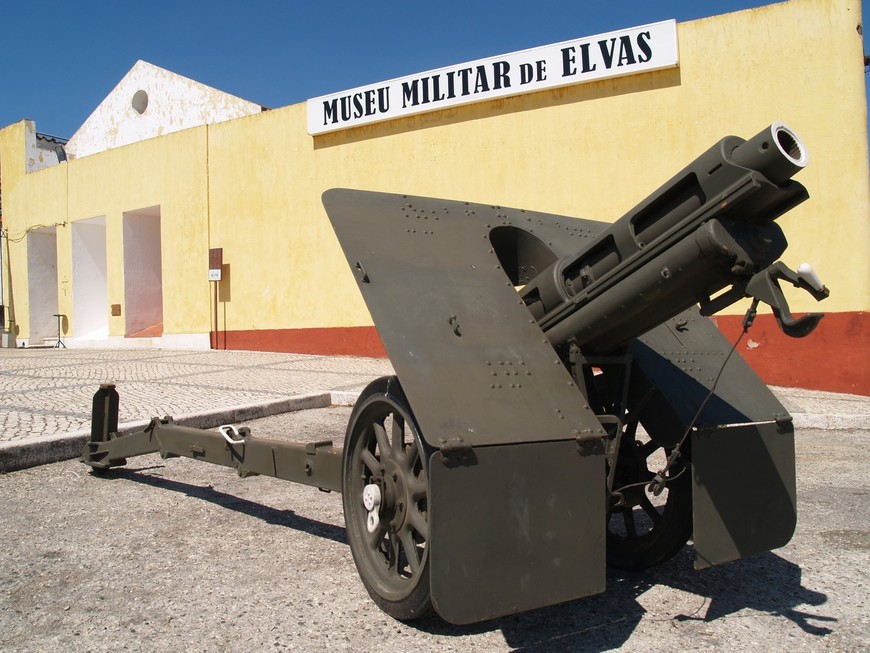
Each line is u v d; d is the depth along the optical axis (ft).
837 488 17.42
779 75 35.01
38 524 14.12
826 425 26.22
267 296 52.47
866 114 33.42
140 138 68.64
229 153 54.13
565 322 10.27
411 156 45.75
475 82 42.55
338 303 49.14
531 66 40.81
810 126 34.32
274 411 27.25
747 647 9.21
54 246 72.95
